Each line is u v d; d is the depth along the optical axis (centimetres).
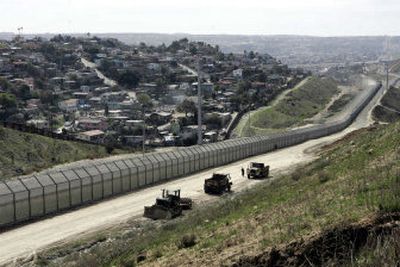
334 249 1346
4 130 8038
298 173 3634
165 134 15150
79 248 3288
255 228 1917
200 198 5031
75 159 8256
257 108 19775
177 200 4097
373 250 1205
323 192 2206
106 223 4041
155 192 5412
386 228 1341
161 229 2853
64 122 17462
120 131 15775
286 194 2745
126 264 2045
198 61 11006
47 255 3178
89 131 15075
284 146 10906
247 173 6406
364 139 4544
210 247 1864
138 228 3659
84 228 3903
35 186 4281
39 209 4297
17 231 3856
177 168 6519
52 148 8438
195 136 14175
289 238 1523
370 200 1652
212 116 16562
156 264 1881
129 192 5419
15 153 7538
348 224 1419
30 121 16475
